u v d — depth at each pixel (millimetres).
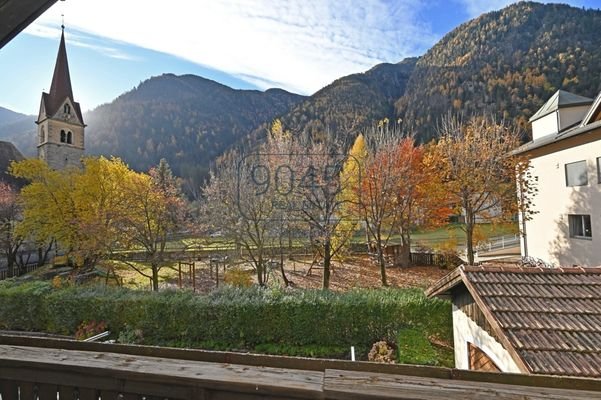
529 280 3725
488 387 1000
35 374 1199
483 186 11969
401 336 6371
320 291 7867
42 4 1026
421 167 13188
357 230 14180
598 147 9945
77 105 26328
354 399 970
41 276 15031
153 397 1104
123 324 7648
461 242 17312
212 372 1101
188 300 7582
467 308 4516
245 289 8188
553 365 2490
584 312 3092
